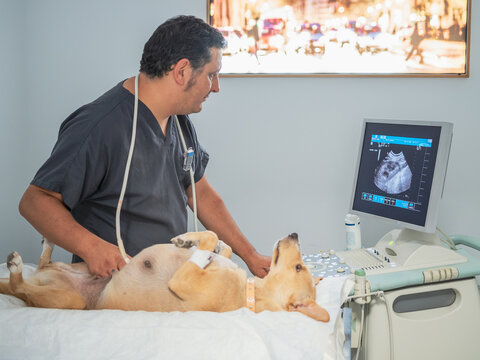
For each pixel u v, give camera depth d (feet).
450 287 4.42
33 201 3.53
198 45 3.69
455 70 7.15
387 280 4.13
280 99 7.45
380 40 7.09
